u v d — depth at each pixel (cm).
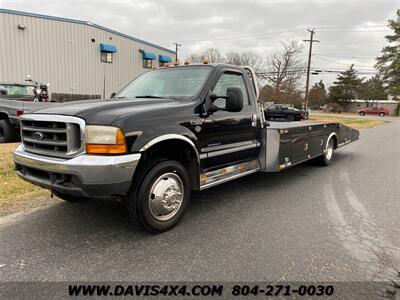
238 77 471
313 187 563
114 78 2594
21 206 423
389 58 5212
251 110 482
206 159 393
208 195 504
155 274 269
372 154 998
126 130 298
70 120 295
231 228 369
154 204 337
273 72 5394
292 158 573
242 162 477
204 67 432
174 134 340
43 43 2084
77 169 282
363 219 406
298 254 308
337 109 6894
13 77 1964
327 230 368
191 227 369
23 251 304
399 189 558
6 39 1916
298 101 5369
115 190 293
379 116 5738
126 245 320
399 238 350
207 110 392
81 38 2294
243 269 279
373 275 273
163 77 452
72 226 364
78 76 2306
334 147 813
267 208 443
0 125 845
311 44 4081
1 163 609
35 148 329
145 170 329
